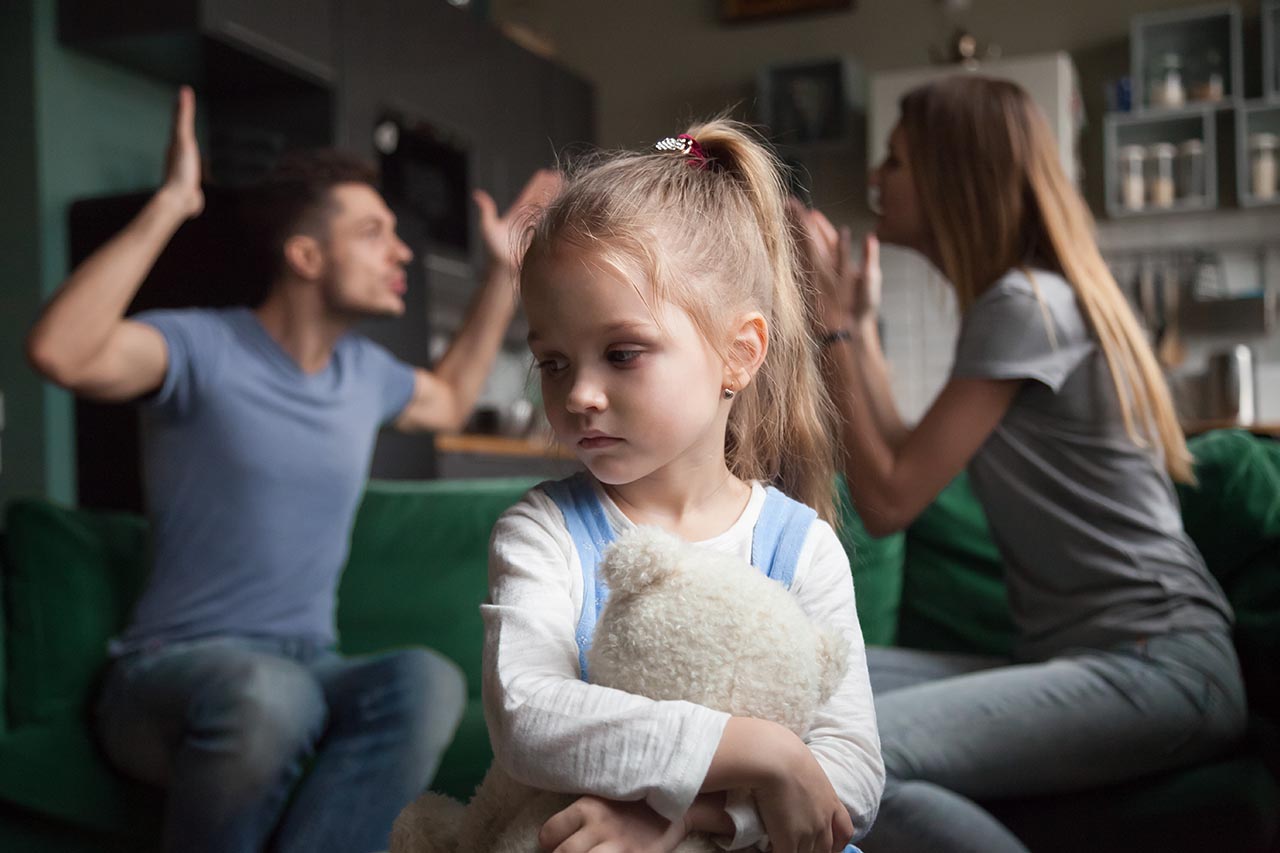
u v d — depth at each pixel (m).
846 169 5.81
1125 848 1.30
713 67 6.11
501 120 5.21
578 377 0.74
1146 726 1.28
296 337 1.89
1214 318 5.09
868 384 1.55
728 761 0.63
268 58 3.73
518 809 0.71
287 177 1.92
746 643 0.65
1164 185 5.20
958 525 1.85
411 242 3.67
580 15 6.32
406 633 2.03
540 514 0.82
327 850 1.48
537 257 0.77
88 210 3.50
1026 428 1.44
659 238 0.76
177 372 1.75
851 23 5.90
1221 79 5.22
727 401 0.84
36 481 3.39
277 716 1.48
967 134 1.52
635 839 0.63
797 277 1.00
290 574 1.78
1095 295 1.46
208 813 1.44
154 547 1.77
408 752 1.52
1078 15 5.55
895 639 1.85
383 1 4.34
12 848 1.60
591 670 0.68
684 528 0.82
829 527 0.87
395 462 3.48
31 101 3.48
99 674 1.76
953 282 1.56
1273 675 1.49
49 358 1.62
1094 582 1.39
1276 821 1.31
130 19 3.49
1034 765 1.27
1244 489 1.62
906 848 1.17
